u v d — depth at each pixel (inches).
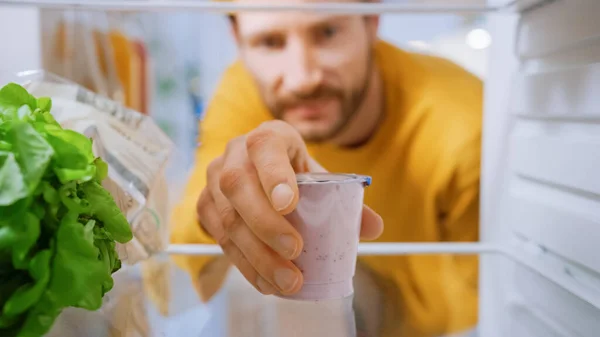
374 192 42.6
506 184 27.5
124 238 18.3
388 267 24.7
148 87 48.3
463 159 41.2
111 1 24.1
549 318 18.3
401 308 19.0
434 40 42.4
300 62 42.0
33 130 14.6
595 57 19.3
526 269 23.1
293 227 18.2
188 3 24.2
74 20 36.8
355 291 20.9
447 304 19.7
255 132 19.8
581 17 19.8
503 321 17.9
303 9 25.1
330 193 18.2
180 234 39.2
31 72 24.4
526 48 24.7
